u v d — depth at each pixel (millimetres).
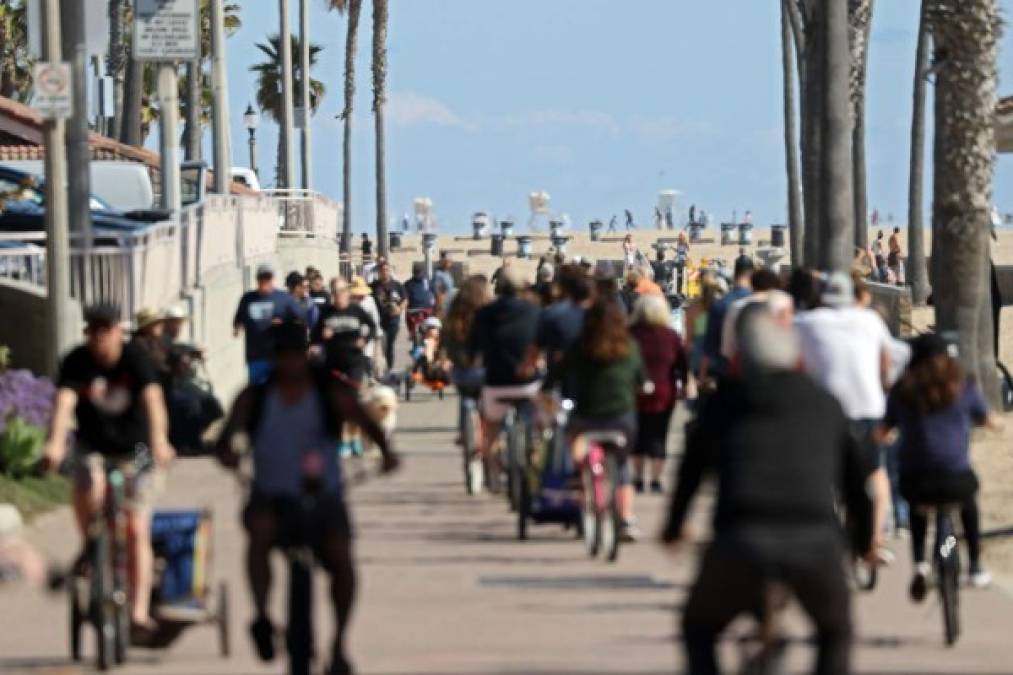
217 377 87750
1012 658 35281
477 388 60500
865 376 41906
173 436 70000
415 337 115500
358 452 70688
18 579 32281
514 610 40625
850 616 24359
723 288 65500
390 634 38000
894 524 49938
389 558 47906
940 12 73812
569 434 48000
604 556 47438
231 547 49750
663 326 57531
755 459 24250
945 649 36250
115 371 34781
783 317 42125
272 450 30828
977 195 74062
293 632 29750
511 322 54625
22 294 70438
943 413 36969
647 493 59094
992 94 74250
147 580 34750
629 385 47656
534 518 50406
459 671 34062
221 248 95250
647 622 39156
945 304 74438
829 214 77000
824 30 76875
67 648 36750
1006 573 46156
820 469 24328
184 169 124625
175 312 70938
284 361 30781
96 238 76188
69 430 59438
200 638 37812
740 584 24000
